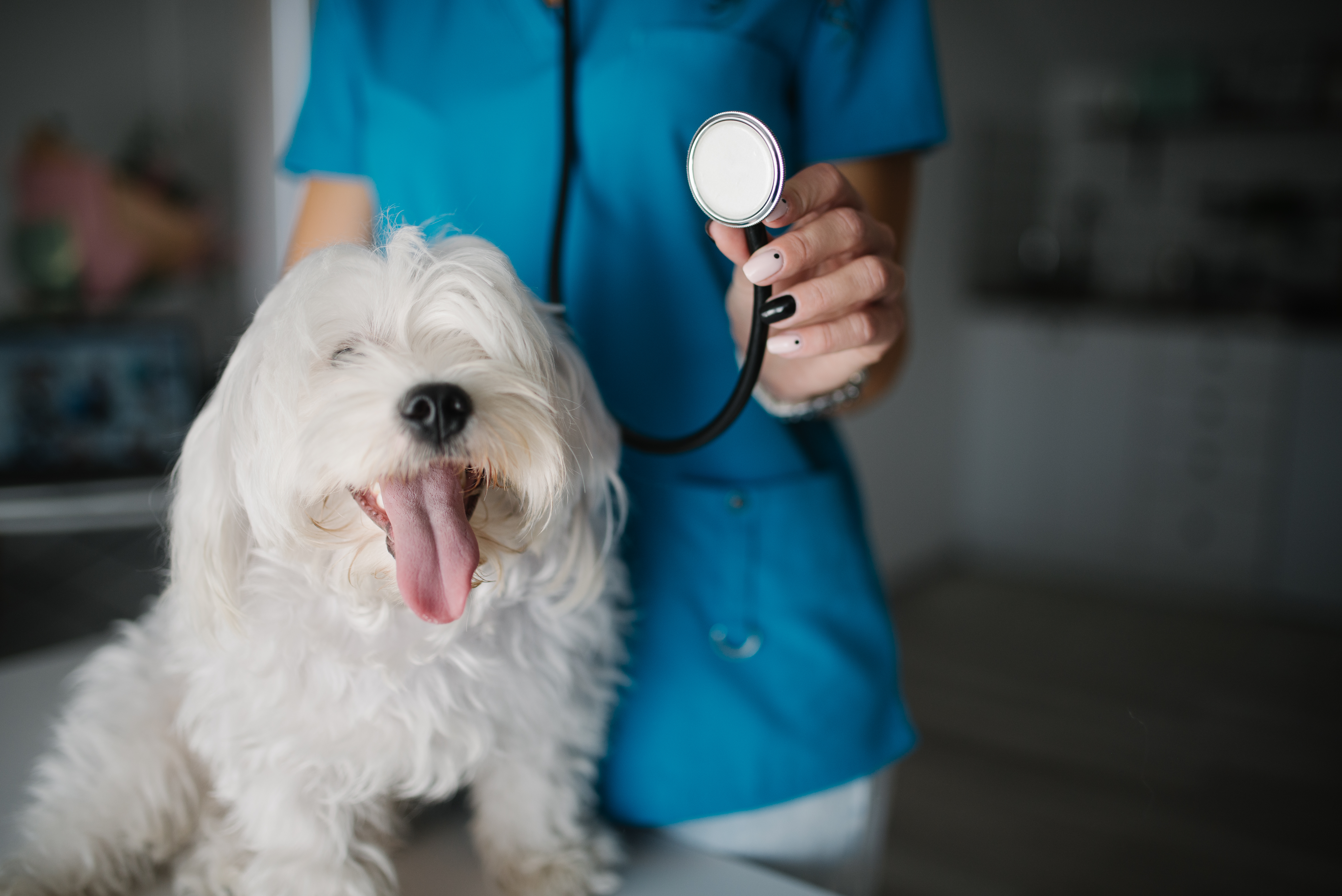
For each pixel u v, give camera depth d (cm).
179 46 443
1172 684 326
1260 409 386
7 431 193
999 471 448
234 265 451
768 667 95
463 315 73
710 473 94
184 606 78
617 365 93
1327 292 432
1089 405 422
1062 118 482
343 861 77
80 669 100
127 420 203
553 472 71
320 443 67
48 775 87
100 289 411
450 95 94
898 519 407
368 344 72
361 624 75
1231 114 435
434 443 67
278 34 201
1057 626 376
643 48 88
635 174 90
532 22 90
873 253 75
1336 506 375
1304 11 407
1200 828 244
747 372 72
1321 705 312
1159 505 412
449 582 68
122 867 85
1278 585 390
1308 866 229
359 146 106
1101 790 261
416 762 77
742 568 94
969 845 235
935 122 95
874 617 101
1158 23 429
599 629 86
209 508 76
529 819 84
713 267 93
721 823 97
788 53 93
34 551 394
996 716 302
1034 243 476
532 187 92
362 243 89
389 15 98
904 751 102
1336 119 417
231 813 83
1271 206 438
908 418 404
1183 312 405
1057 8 420
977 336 444
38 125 407
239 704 75
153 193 420
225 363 90
